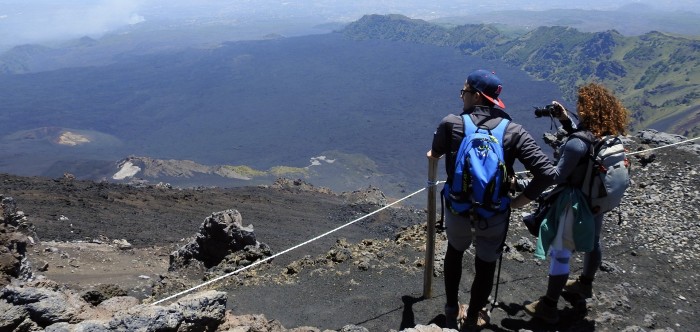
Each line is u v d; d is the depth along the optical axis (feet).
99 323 15.40
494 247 20.08
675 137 52.06
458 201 19.20
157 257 90.99
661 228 35.63
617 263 31.30
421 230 38.04
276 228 142.51
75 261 74.28
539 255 22.11
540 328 23.63
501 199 19.02
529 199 19.90
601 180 21.59
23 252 46.39
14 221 74.90
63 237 105.50
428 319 24.95
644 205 39.58
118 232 116.78
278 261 63.93
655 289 27.68
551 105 22.33
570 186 21.98
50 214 122.93
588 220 21.62
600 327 23.62
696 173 43.52
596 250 25.03
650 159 47.32
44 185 154.30
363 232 148.77
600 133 21.66
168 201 160.35
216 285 32.71
